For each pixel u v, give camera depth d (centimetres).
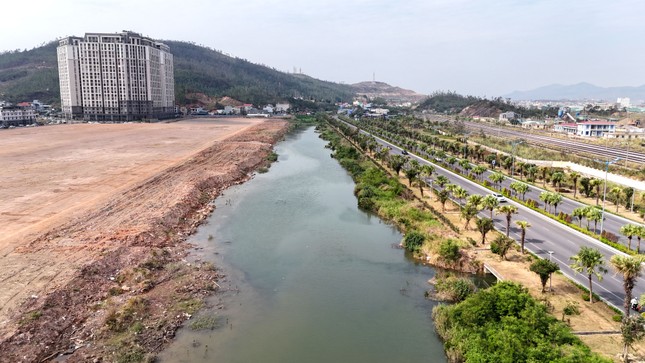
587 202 9012
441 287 5225
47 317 4216
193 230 7381
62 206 7956
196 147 16562
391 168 12800
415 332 4375
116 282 5166
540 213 8144
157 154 14500
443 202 8306
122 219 7294
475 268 5775
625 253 5931
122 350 3859
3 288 4681
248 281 5475
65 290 4716
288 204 9275
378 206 8750
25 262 5391
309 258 6303
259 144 18225
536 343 3509
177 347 3994
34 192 8956
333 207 9119
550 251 6122
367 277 5688
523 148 16138
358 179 11506
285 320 4553
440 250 6081
